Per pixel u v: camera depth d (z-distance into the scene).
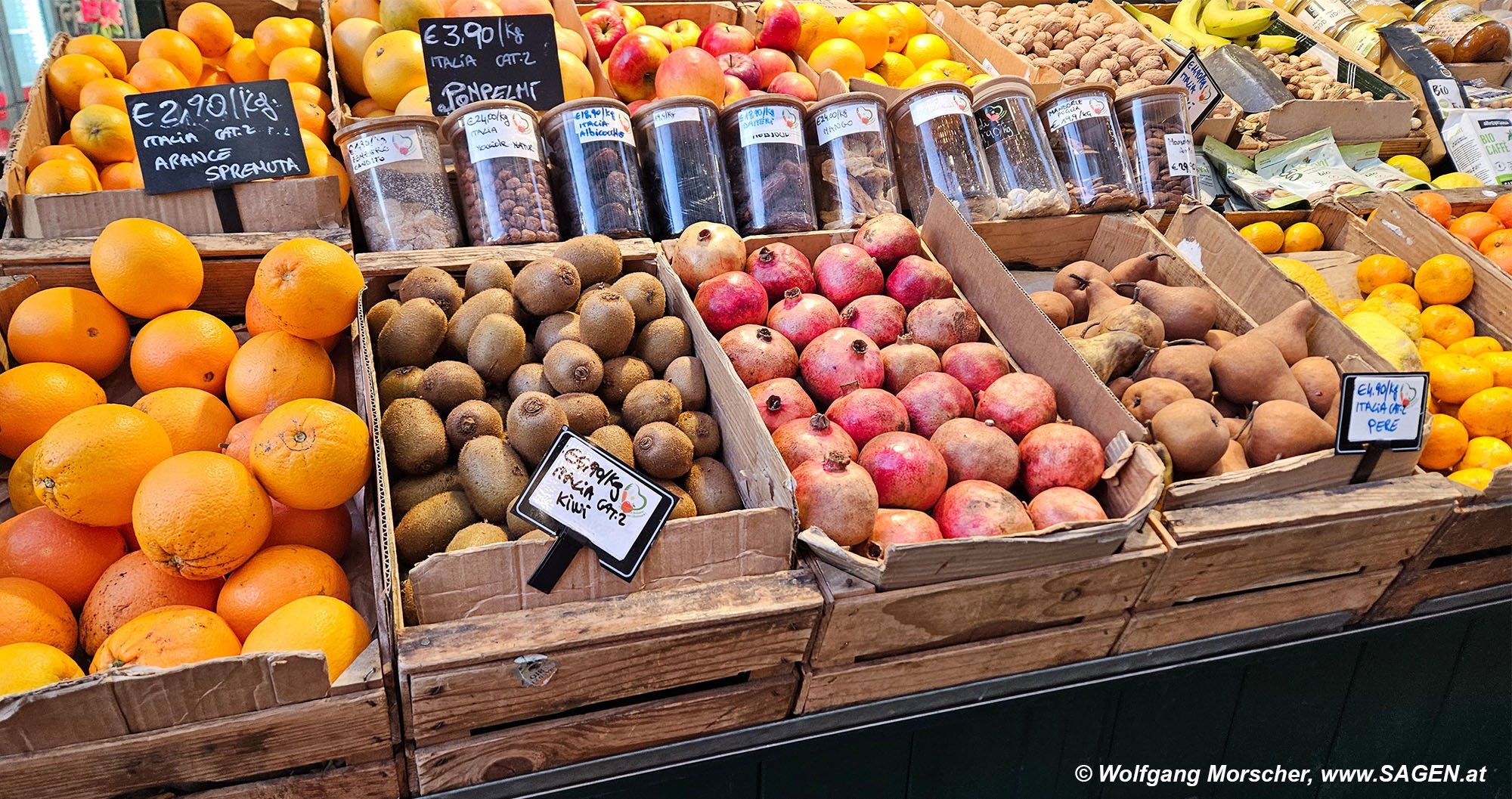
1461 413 2.07
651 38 2.61
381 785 1.24
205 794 1.16
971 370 1.77
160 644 1.11
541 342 1.65
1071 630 1.55
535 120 2.07
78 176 1.88
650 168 2.16
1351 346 1.88
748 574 1.35
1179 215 2.36
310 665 1.10
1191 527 1.50
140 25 2.83
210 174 1.83
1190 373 1.81
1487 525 1.72
